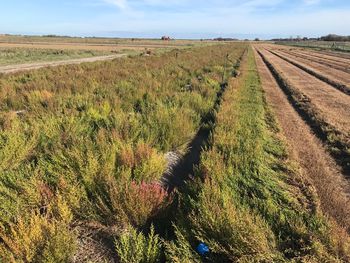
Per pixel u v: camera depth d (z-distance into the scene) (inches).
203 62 1354.6
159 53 2132.1
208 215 181.3
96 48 3368.6
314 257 168.4
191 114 442.9
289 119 518.6
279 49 3779.5
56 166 235.1
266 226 187.3
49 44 4379.9
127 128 338.0
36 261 156.3
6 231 172.1
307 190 260.5
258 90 762.2
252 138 373.1
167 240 182.4
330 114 540.7
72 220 198.4
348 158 345.1
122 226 198.2
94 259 169.3
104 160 247.8
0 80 733.3
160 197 205.2
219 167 256.1
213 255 169.5
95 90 613.6
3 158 261.7
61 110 430.0
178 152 340.8
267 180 266.4
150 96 541.3
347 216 224.1
